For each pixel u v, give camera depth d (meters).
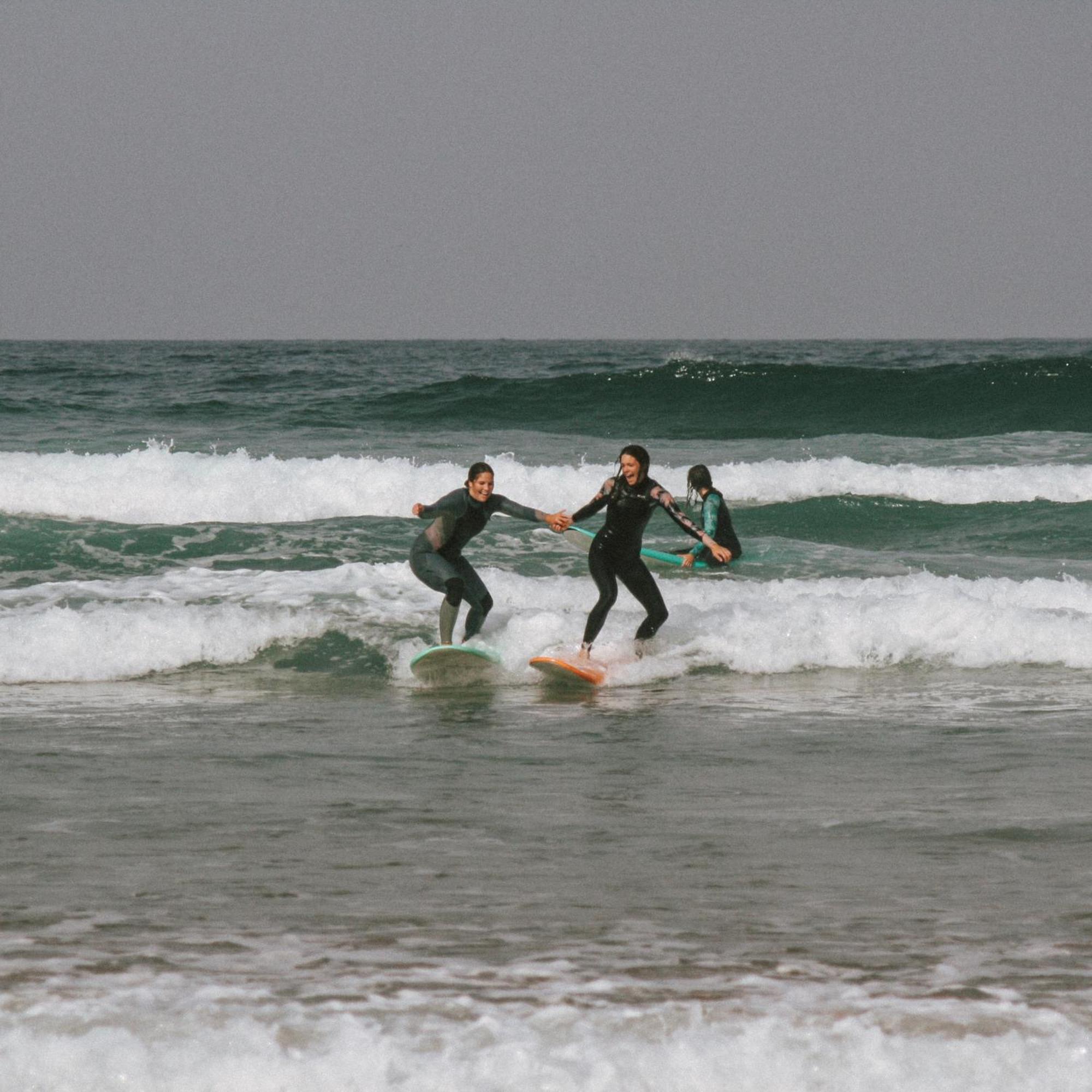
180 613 39.38
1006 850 20.39
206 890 17.88
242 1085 11.86
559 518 37.31
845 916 16.75
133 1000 13.38
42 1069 12.04
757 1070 12.09
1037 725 31.08
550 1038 12.59
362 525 57.31
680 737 29.86
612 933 15.98
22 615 39.25
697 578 48.88
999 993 13.73
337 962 14.73
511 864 19.48
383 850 20.25
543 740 29.48
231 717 31.81
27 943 15.30
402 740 29.44
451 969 14.48
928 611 40.50
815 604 41.03
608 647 38.62
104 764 26.52
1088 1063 12.21
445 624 37.00
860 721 31.64
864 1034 12.67
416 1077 11.94
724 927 16.27
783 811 23.03
